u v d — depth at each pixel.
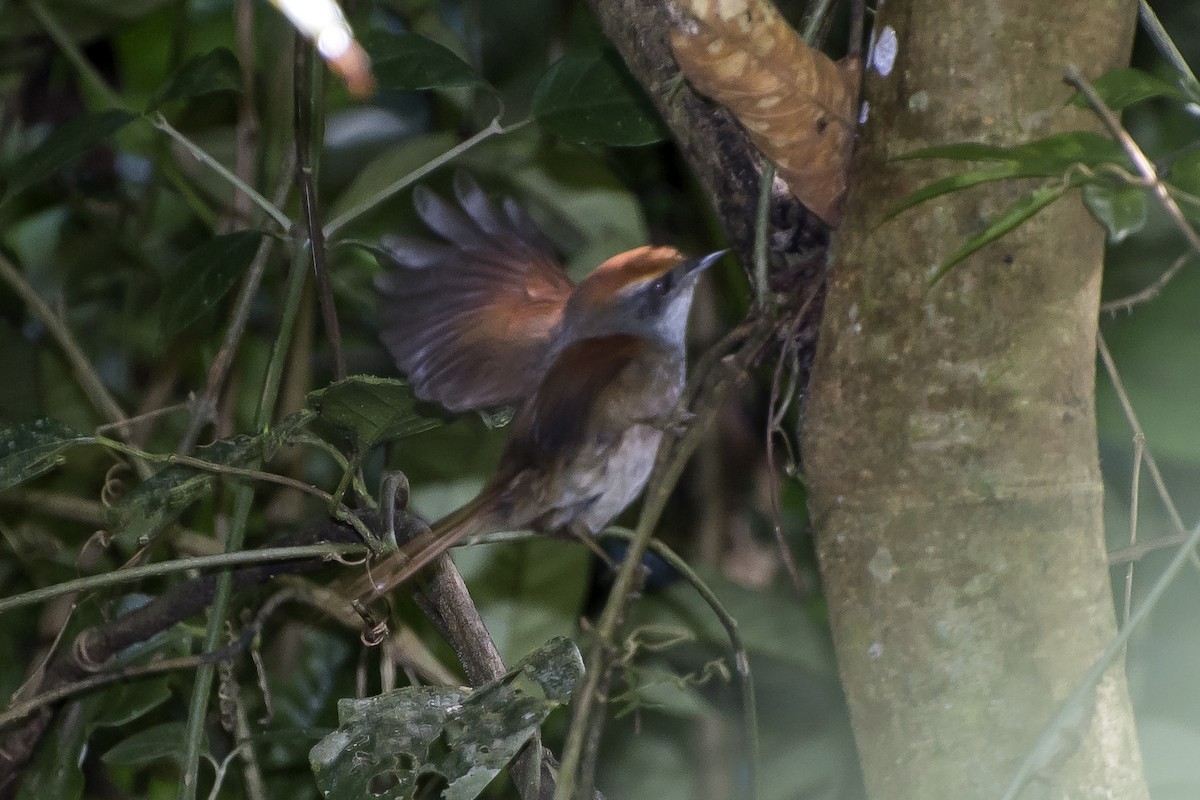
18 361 5.71
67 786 5.60
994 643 5.44
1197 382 5.59
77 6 5.71
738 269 5.71
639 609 5.67
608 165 5.73
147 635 5.59
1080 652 5.44
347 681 5.68
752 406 5.75
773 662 5.68
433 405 5.55
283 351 5.58
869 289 5.46
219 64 5.59
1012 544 5.44
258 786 5.60
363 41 5.59
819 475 5.46
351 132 5.75
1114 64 5.45
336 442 5.71
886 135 5.46
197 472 5.54
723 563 5.73
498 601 5.64
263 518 5.70
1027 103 5.45
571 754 5.44
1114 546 5.62
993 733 5.44
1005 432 5.45
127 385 5.74
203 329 5.72
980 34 5.45
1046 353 5.45
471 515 5.52
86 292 5.75
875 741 5.45
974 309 5.45
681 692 5.67
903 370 5.45
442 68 5.58
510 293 5.57
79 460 5.71
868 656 5.45
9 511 5.68
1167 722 5.56
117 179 5.77
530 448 5.53
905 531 5.45
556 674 5.48
